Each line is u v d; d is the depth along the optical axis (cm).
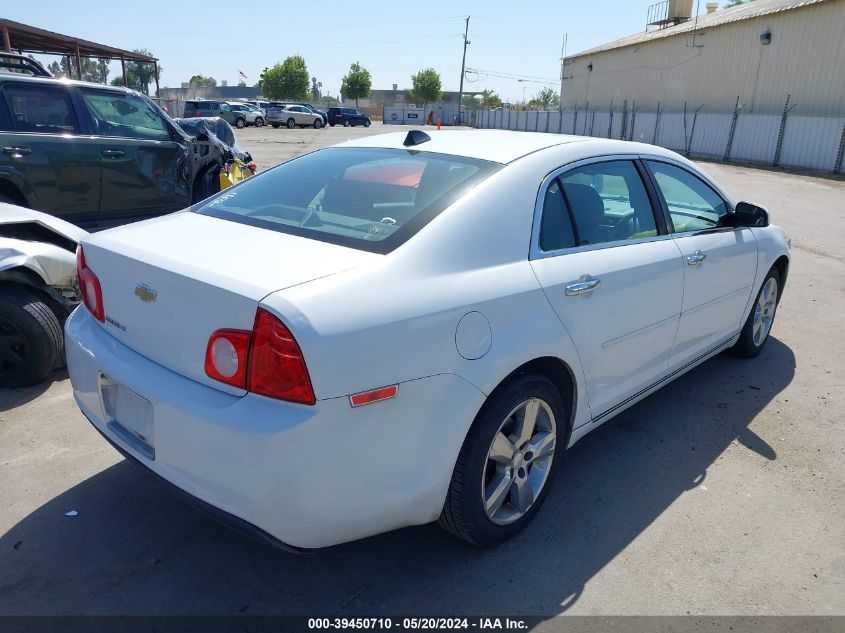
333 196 282
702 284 374
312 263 225
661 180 366
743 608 248
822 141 2191
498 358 243
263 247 242
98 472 321
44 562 260
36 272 400
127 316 244
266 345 198
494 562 269
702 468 345
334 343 200
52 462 328
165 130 717
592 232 307
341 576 259
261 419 199
